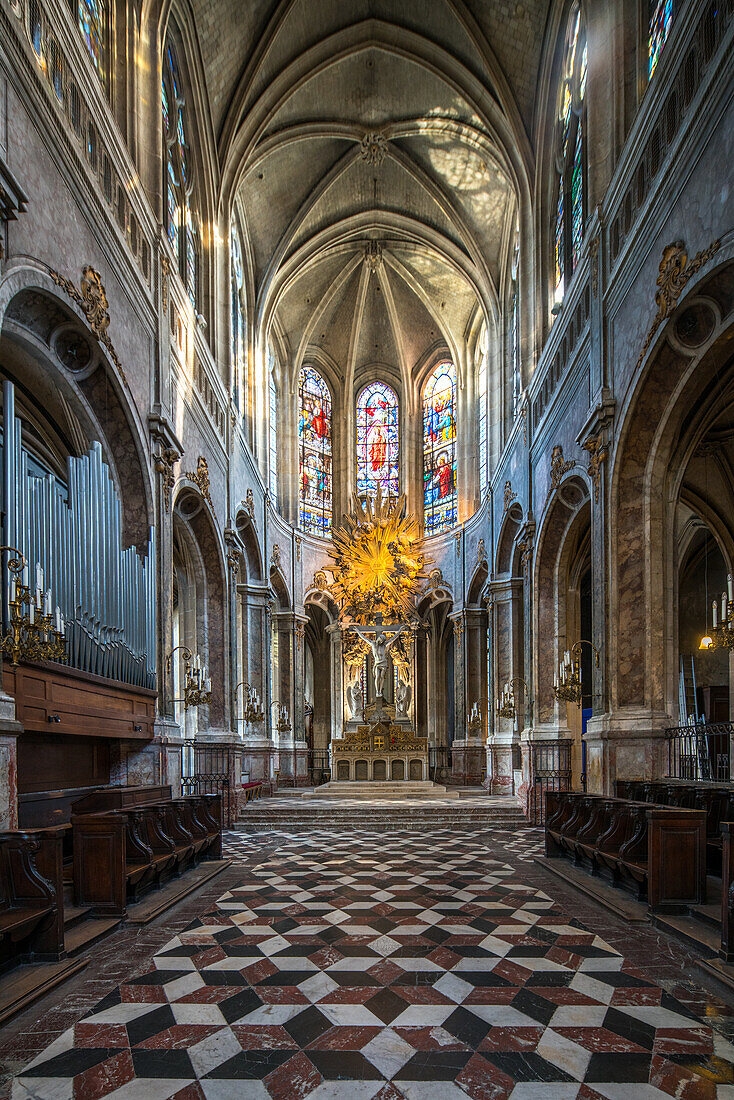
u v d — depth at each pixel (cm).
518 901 784
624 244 1100
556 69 1664
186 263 1532
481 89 1811
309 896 817
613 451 1116
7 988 490
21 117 709
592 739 1095
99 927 638
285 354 2700
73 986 515
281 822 1587
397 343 2883
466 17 1681
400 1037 429
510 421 2156
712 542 2105
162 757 1064
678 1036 428
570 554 1633
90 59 943
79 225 856
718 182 812
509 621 2091
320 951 600
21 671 669
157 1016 461
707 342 946
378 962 569
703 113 842
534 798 1570
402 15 1770
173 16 1422
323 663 3062
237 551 1809
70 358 923
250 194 2133
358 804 1770
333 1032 437
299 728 2550
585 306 1312
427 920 703
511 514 1975
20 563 594
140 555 1071
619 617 1096
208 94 1658
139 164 1168
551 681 1634
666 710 1062
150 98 1236
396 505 2738
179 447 1231
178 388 1327
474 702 2494
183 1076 383
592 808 948
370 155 2164
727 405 1106
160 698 1102
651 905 677
